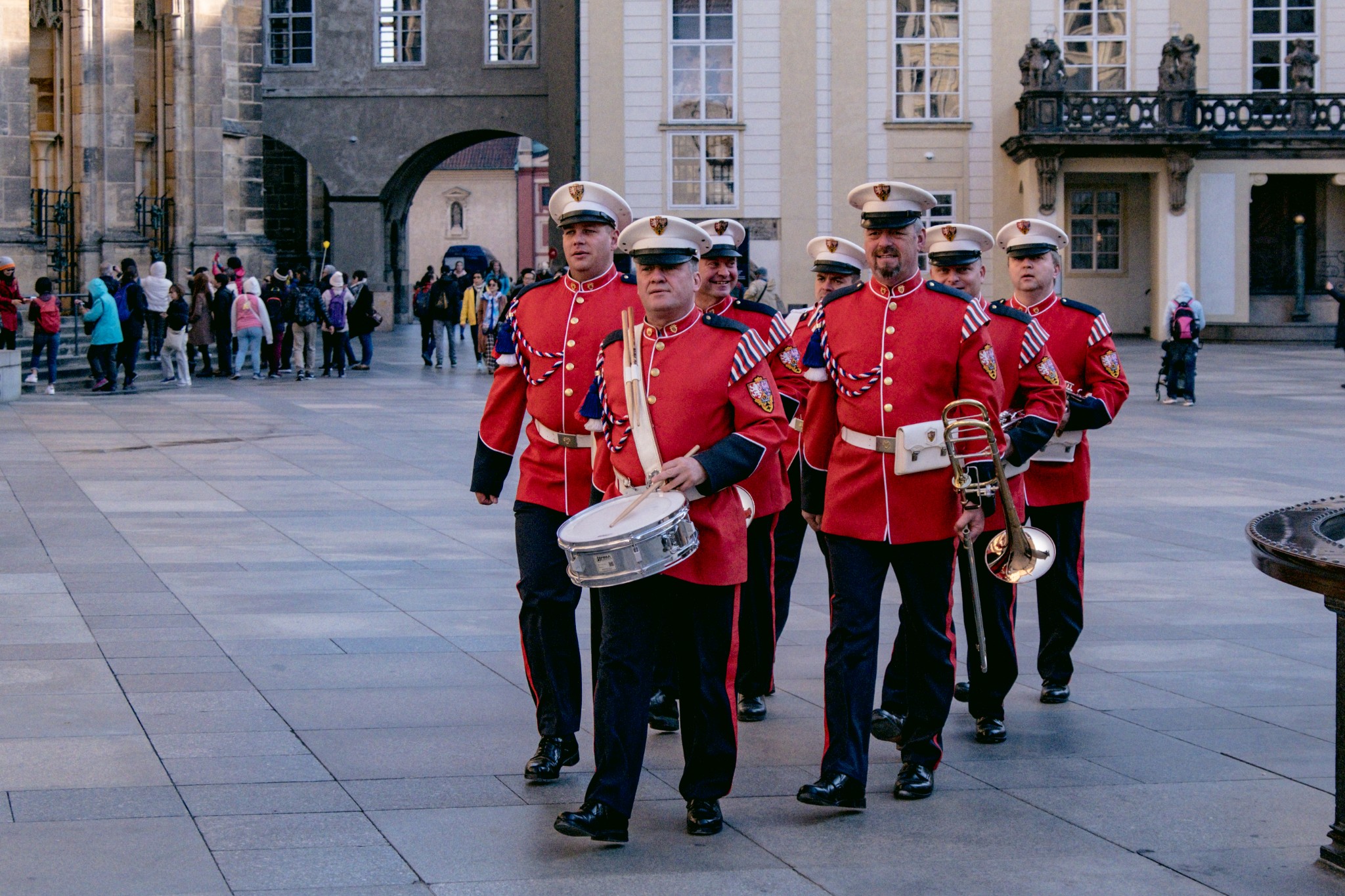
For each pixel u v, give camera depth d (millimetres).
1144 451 18203
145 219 34219
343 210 49094
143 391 25516
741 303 6820
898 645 7062
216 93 35281
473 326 32969
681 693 5625
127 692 7148
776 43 38844
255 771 6027
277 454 17094
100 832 5285
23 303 26109
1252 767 6320
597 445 5949
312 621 8773
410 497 13961
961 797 5965
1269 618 9336
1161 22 39250
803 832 5531
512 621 8875
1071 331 7594
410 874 4996
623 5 38750
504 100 48344
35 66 32312
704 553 5547
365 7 48344
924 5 38844
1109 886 4984
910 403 6129
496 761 6242
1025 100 37719
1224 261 39438
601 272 6418
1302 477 15914
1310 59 38719
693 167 39188
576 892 4875
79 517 12398
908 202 6219
